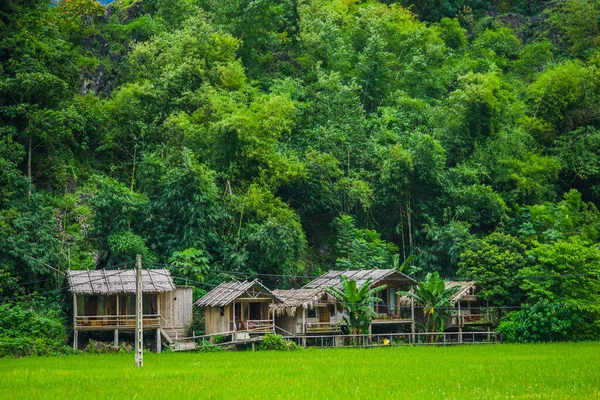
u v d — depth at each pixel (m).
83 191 55.22
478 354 40.62
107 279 47.31
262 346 46.94
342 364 35.38
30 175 51.38
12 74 53.69
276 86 67.56
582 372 30.92
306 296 50.34
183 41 64.06
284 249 53.19
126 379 29.78
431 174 60.09
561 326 50.09
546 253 53.12
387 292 54.53
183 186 52.62
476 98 65.50
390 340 50.66
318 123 64.69
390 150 59.81
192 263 50.88
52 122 51.53
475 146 66.31
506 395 24.66
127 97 59.56
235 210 54.97
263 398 24.19
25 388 27.33
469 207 61.25
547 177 67.06
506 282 53.75
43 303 46.59
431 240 60.38
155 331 49.56
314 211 62.28
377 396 24.53
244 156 57.47
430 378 29.28
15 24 56.41
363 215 62.16
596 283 52.81
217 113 58.28
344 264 56.38
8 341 42.59
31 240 47.47
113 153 60.09
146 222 53.09
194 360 38.75
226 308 48.69
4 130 50.94
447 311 52.38
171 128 56.91
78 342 48.06
